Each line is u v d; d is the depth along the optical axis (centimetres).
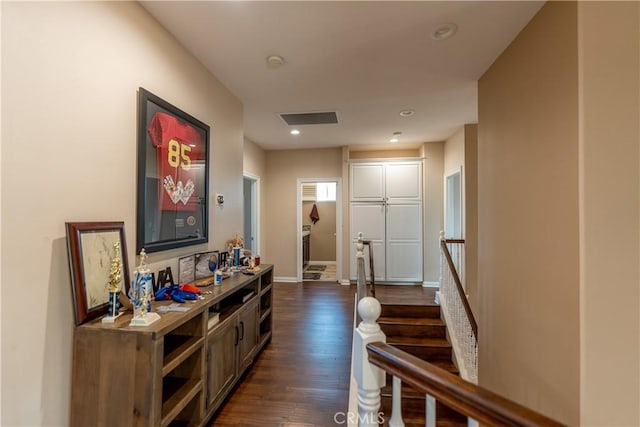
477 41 218
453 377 82
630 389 149
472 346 294
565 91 161
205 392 184
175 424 179
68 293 133
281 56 241
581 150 151
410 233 557
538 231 185
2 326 109
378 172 569
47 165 125
